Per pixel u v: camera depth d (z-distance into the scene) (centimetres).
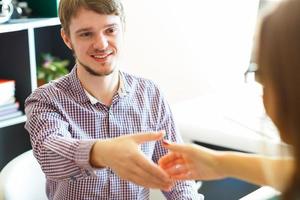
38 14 221
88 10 120
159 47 250
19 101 213
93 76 130
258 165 82
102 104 132
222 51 235
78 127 130
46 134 117
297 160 49
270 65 48
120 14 125
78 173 101
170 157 91
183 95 249
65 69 230
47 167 108
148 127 140
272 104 50
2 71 216
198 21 238
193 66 243
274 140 53
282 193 52
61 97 130
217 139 181
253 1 223
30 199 141
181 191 138
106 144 87
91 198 130
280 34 47
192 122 190
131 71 260
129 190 132
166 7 244
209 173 87
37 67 228
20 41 208
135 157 81
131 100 138
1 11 196
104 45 122
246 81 220
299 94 47
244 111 199
